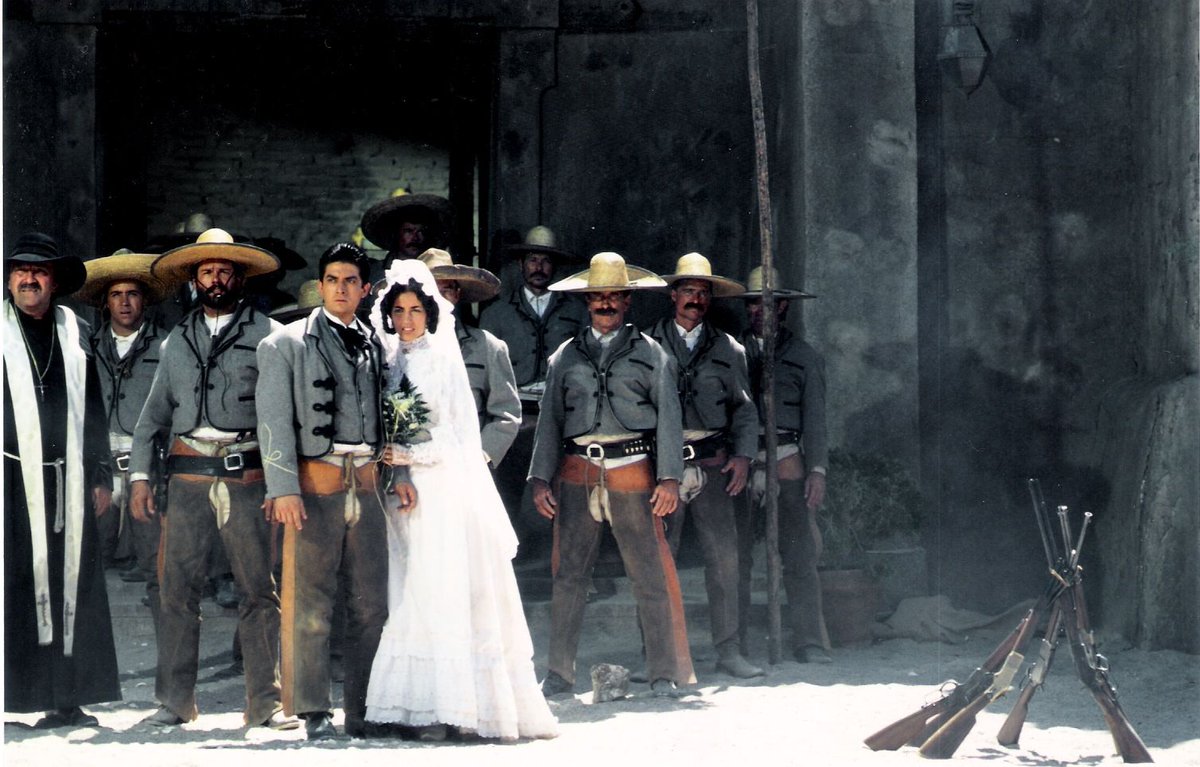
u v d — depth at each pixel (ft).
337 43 35.35
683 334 24.44
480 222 37.45
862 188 29.53
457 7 33.17
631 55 33.60
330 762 16.33
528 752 17.60
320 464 18.61
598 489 22.29
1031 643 26.78
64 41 31.89
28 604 19.33
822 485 25.40
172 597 19.71
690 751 17.98
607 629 27.55
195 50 37.60
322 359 18.67
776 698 21.89
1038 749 18.58
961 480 29.60
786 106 31.14
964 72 29.14
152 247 34.22
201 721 20.13
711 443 24.17
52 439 19.67
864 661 25.23
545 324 30.27
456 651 18.28
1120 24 29.66
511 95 33.32
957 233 29.91
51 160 31.78
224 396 19.43
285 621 18.61
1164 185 27.61
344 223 43.83
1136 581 26.37
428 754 17.11
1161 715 21.02
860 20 29.60
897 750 18.22
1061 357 29.81
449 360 19.12
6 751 17.43
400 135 43.98
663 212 33.58
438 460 18.71
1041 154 29.91
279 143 43.52
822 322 29.37
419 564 18.53
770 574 24.91
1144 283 28.60
